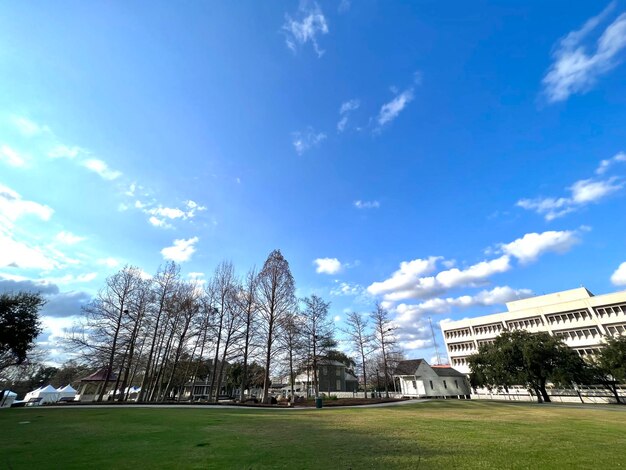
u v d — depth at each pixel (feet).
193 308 115.03
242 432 40.40
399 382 213.05
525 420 59.36
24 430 38.75
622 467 23.20
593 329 179.83
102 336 99.96
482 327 235.20
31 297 85.46
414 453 27.78
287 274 121.29
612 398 142.31
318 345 123.95
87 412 62.23
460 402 131.85
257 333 113.29
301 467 22.67
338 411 81.15
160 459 24.70
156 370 121.08
